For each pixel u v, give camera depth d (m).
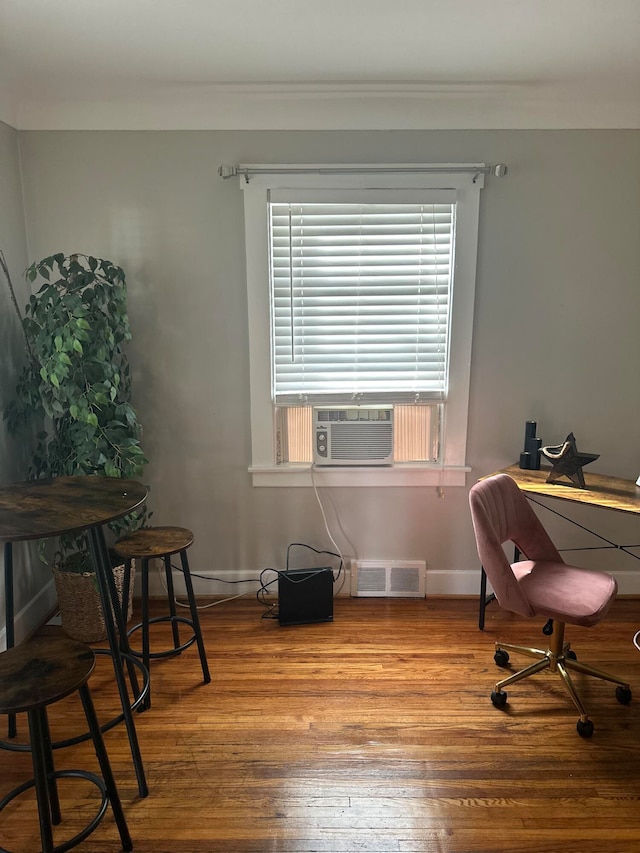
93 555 1.64
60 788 1.79
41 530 1.46
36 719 1.28
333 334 2.80
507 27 1.99
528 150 2.64
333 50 2.16
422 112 2.60
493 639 2.62
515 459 2.92
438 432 2.94
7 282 2.52
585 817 1.68
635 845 1.59
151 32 2.01
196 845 1.59
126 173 2.65
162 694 2.22
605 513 2.94
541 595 2.07
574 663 2.21
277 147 2.63
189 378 2.83
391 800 1.73
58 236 2.69
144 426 2.87
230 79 2.43
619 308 2.78
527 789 1.77
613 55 2.21
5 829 1.64
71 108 2.58
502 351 2.82
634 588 3.00
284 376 2.83
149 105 2.58
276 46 2.13
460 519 2.97
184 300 2.76
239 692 2.24
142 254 2.71
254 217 2.66
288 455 2.99
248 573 3.03
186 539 2.25
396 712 2.12
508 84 2.48
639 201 2.68
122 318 2.52
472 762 1.88
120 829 1.56
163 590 3.02
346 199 2.65
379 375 2.83
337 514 2.97
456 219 2.67
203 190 2.67
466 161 2.65
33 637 2.65
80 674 1.36
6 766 1.88
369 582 3.03
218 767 1.86
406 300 2.76
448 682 2.30
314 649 2.54
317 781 1.80
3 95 2.46
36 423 2.79
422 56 2.21
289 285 2.75
